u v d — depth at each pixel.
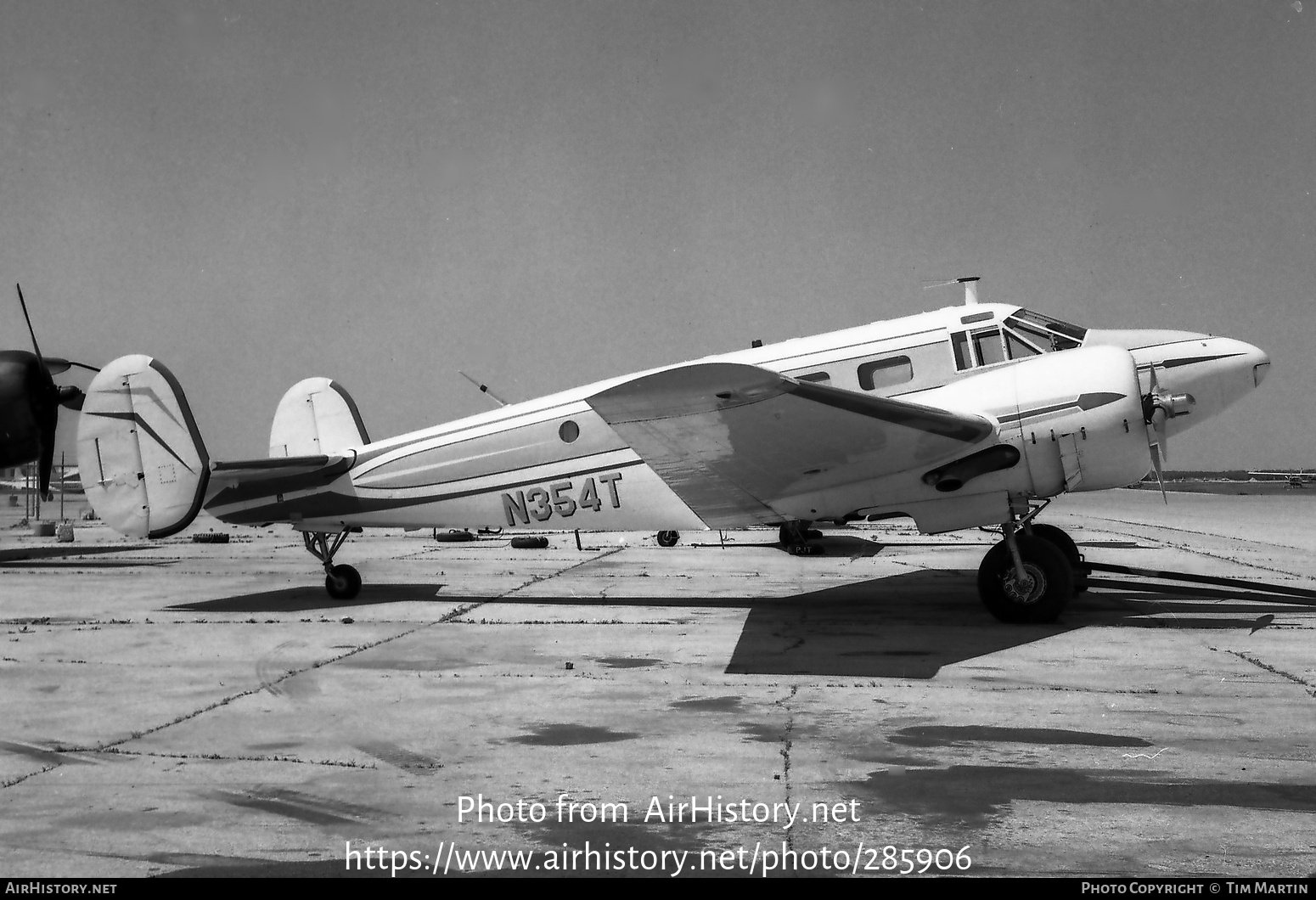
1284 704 6.73
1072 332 11.27
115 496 12.61
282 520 13.25
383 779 5.27
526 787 5.13
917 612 11.26
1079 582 12.08
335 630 10.45
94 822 4.68
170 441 12.53
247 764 5.56
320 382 15.36
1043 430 10.20
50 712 6.80
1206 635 9.53
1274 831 4.41
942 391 10.88
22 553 22.25
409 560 19.34
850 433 9.51
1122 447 10.17
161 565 18.94
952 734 6.03
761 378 8.23
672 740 6.00
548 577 15.67
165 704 7.04
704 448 9.65
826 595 12.95
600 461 12.17
